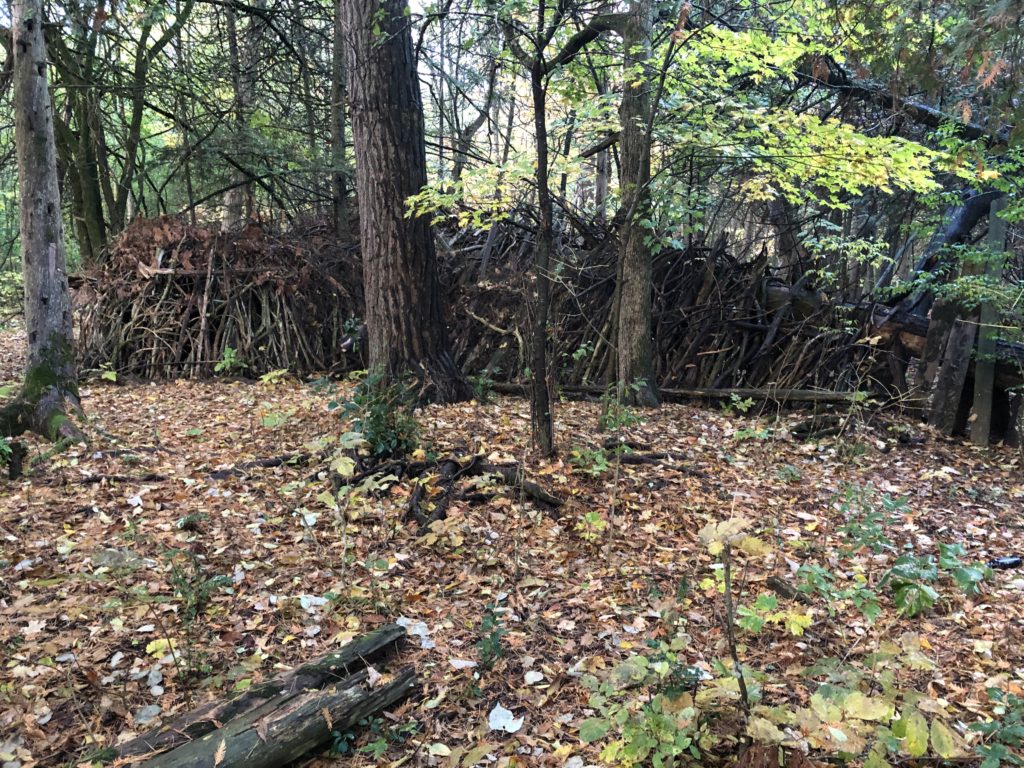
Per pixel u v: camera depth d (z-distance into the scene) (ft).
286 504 15.35
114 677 9.20
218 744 7.53
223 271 32.71
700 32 17.83
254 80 40.42
